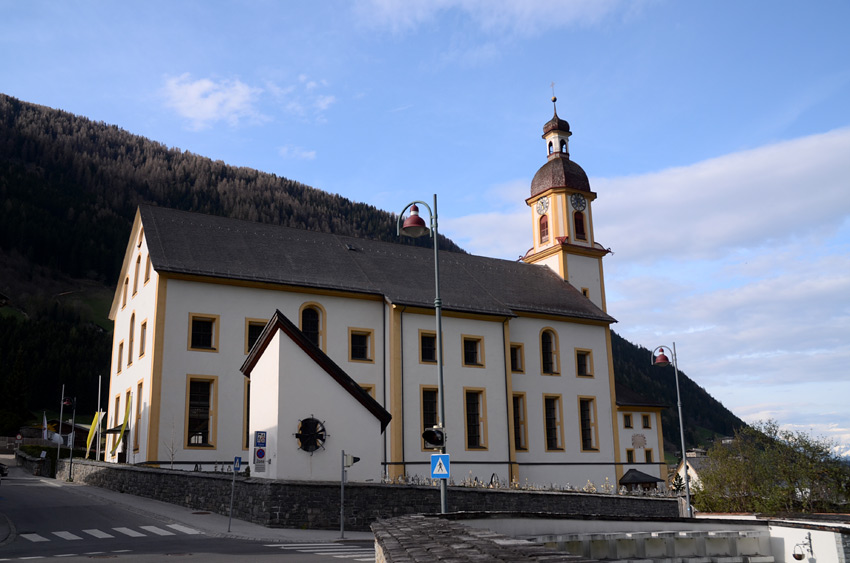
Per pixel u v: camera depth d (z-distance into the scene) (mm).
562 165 58406
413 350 41594
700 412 185250
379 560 11477
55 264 177125
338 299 40688
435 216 20531
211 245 39781
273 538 20641
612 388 50812
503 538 8984
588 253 57188
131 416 37906
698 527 16875
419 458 40156
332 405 25828
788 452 37344
